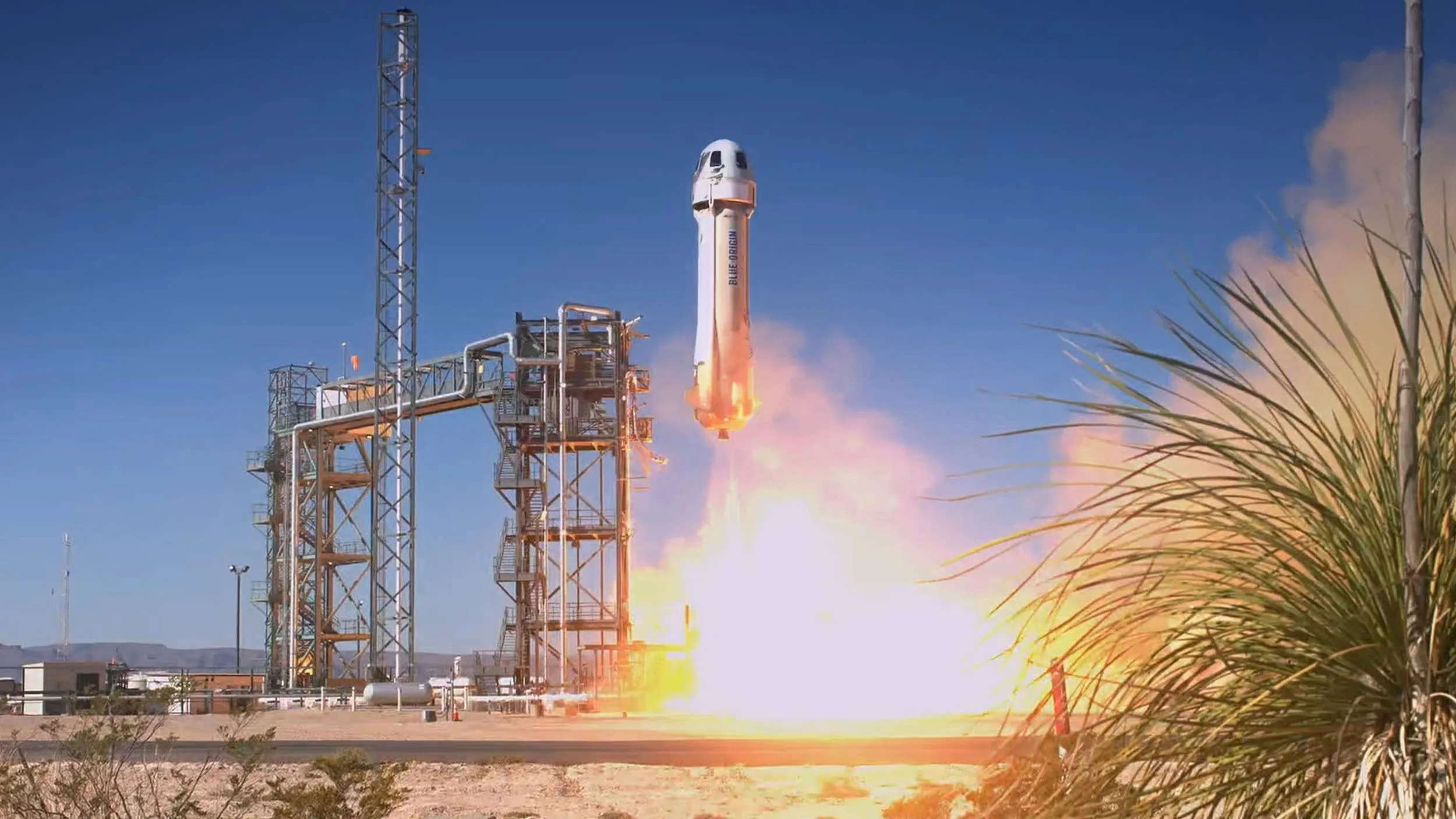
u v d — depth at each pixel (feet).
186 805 49.52
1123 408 14.73
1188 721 14.34
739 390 221.05
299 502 325.83
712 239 222.69
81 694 215.72
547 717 203.72
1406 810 13.14
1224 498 14.49
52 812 45.96
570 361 281.13
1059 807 14.34
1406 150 14.02
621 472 282.36
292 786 70.33
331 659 324.39
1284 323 14.73
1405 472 13.71
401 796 61.36
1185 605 14.40
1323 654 13.97
